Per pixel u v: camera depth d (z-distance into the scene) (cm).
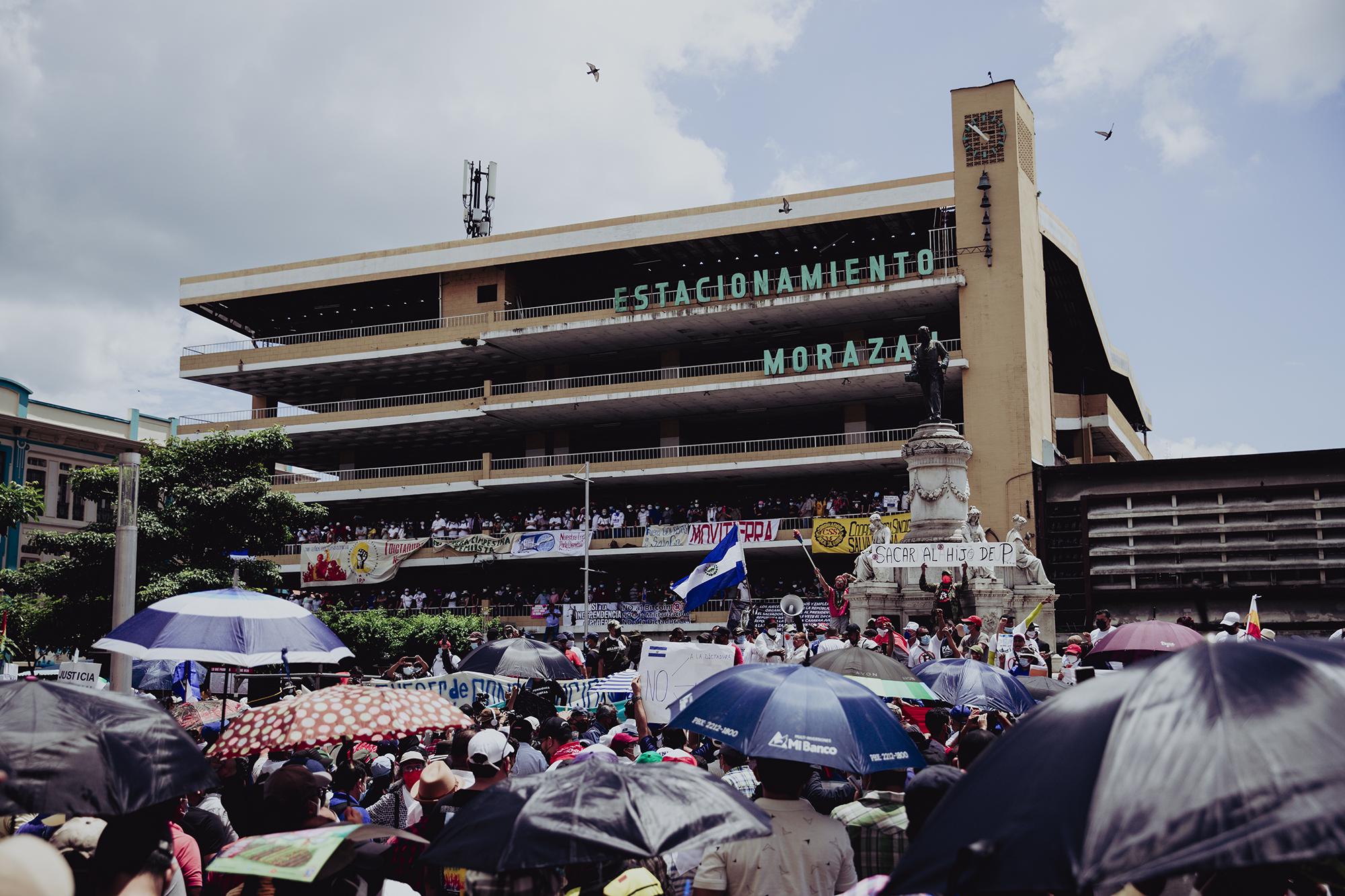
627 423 6475
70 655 3991
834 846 666
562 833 543
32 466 5831
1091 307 6375
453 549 6069
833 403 5997
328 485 6512
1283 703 353
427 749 1387
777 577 5759
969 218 5459
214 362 6831
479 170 7338
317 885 594
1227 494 4203
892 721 771
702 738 1226
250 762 1273
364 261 6688
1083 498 4372
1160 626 1411
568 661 1602
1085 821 351
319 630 1136
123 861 566
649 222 6091
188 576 3791
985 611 3109
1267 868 439
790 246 6134
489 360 6612
